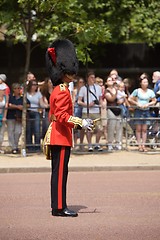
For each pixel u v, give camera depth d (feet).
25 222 56.34
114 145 104.47
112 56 148.56
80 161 94.27
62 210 58.49
